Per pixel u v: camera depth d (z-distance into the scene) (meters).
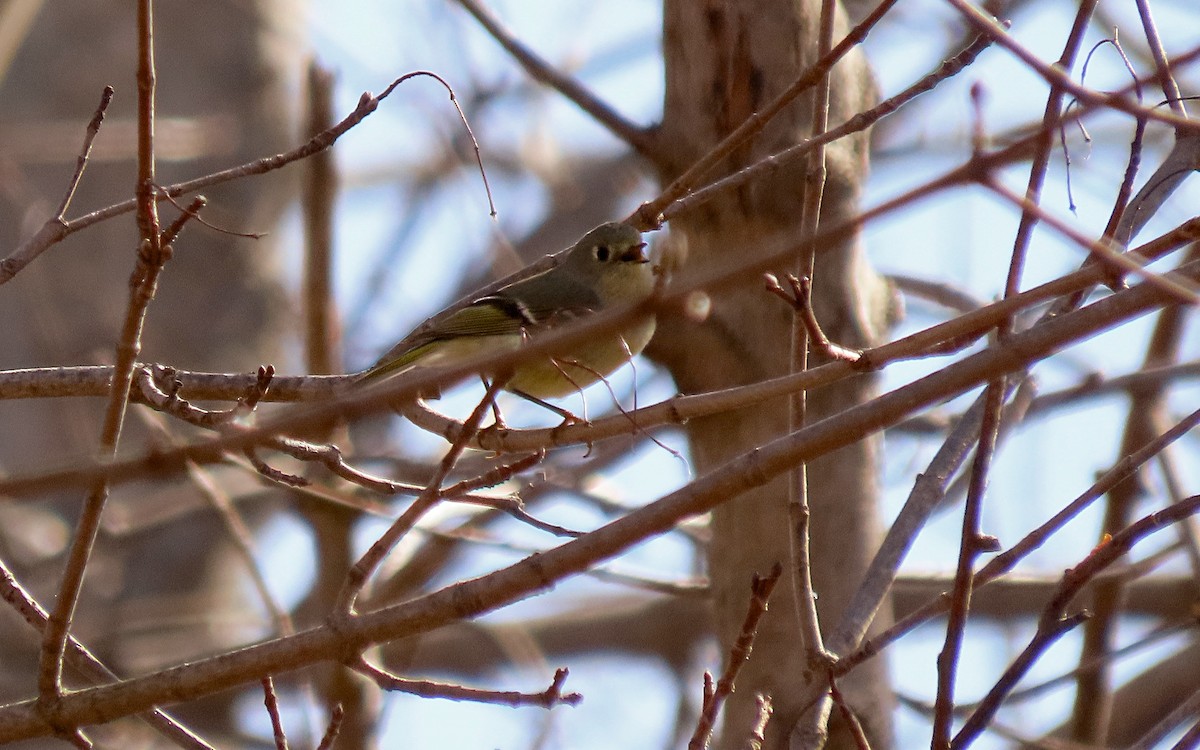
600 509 15.58
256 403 8.73
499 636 18.00
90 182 20.11
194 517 18.47
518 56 11.53
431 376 5.18
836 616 10.98
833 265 11.10
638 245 11.65
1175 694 16.39
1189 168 8.71
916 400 6.77
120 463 5.05
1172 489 12.69
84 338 19.36
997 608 17.08
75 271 19.70
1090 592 13.50
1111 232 7.42
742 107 11.04
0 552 18.66
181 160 20.81
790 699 10.83
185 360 20.05
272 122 21.61
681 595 13.19
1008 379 9.12
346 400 5.21
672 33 11.43
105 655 18.12
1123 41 16.02
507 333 10.95
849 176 11.11
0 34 14.80
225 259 20.67
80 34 20.66
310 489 13.48
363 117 8.81
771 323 11.04
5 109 19.86
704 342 11.10
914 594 17.16
